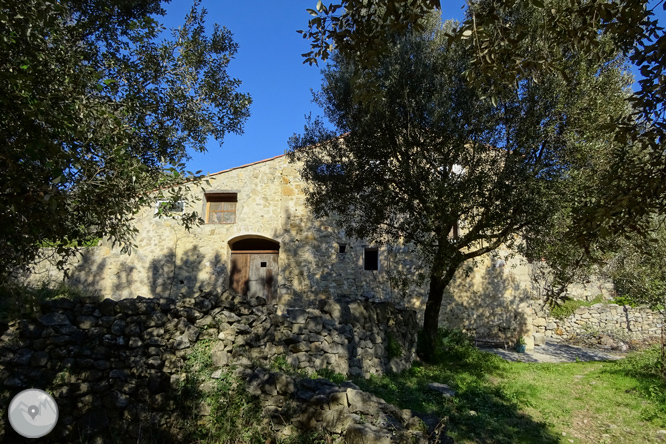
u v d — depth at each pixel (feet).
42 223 12.85
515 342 44.09
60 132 12.75
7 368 15.89
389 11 13.39
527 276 45.47
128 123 17.42
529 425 22.71
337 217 47.29
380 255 46.11
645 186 13.16
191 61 20.43
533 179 25.86
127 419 16.58
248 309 21.54
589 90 26.81
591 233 14.30
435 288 34.63
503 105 27.96
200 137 21.48
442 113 26.94
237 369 18.94
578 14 13.51
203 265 47.21
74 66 14.52
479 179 26.55
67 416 16.02
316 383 17.83
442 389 25.57
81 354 16.93
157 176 16.22
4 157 11.46
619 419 24.50
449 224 28.07
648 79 12.78
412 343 32.86
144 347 18.11
